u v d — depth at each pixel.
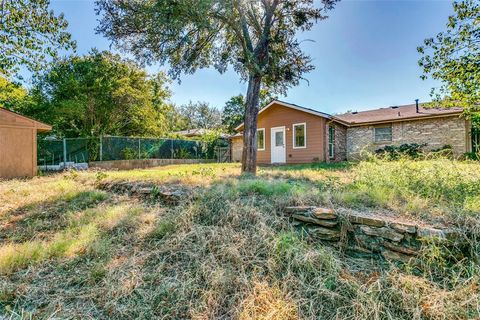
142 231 2.67
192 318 1.60
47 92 13.26
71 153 11.84
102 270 2.04
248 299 1.69
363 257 2.08
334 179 3.82
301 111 11.91
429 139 11.02
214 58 7.80
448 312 1.47
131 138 13.59
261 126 13.30
